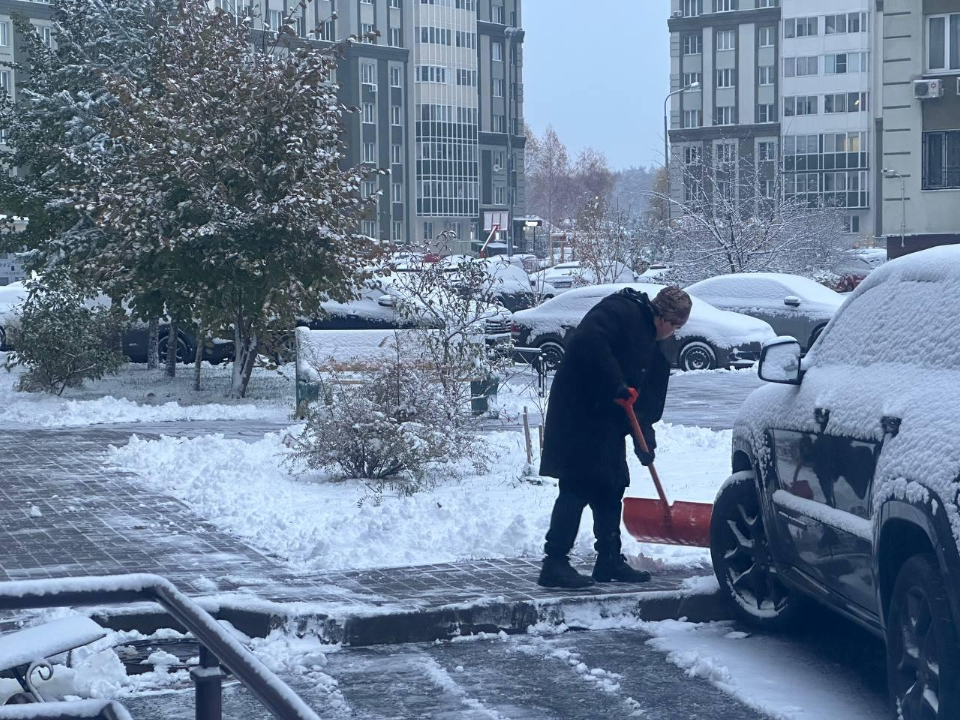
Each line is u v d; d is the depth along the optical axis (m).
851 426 5.08
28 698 4.22
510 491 10.09
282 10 88.62
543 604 6.60
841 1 96.12
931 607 4.23
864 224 96.81
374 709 5.32
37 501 10.01
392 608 6.43
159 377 21.48
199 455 12.10
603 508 7.11
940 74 34.62
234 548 8.15
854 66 96.06
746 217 35.69
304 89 17.67
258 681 2.57
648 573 7.18
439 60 101.56
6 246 21.42
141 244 17.36
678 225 34.94
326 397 11.18
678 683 5.65
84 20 21.70
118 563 7.66
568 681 5.70
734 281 24.20
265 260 17.23
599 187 131.62
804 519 5.57
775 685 5.54
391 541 8.15
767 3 99.62
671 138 103.62
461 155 104.31
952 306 4.81
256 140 17.53
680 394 18.75
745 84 101.00
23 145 21.30
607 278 33.34
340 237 17.52
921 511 4.26
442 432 11.12
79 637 4.11
